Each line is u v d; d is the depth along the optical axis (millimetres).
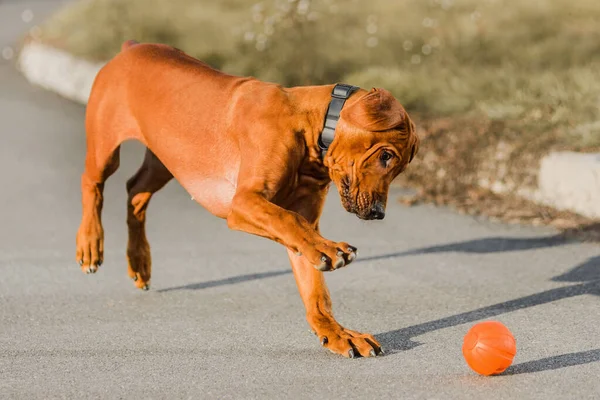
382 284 10195
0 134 19703
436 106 17172
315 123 7754
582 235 11828
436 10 24016
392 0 24922
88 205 9742
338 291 9992
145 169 9969
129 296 9938
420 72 19219
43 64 26562
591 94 15875
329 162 7715
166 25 26000
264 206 7402
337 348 7852
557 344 8055
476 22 22375
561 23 22141
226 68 21656
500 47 20594
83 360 7871
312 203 8148
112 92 9328
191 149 8555
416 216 13133
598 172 12422
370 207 7551
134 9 27859
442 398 6859
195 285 10312
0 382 7359
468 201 13672
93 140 9539
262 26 23141
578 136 14070
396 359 7777
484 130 14945
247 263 11164
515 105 15906
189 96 8625
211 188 8523
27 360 7891
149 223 13297
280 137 7723
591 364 7508
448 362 7660
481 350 7129
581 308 9086
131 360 7863
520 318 8852
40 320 9086
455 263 10914
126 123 9289
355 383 7223
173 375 7477
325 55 21031
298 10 21719
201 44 23578
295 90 8000
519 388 7027
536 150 13797
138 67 9172
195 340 8406
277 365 7684
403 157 7547
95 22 27672
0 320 9094
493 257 11117
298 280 8180
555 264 10742
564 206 12961
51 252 11812
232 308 9438
